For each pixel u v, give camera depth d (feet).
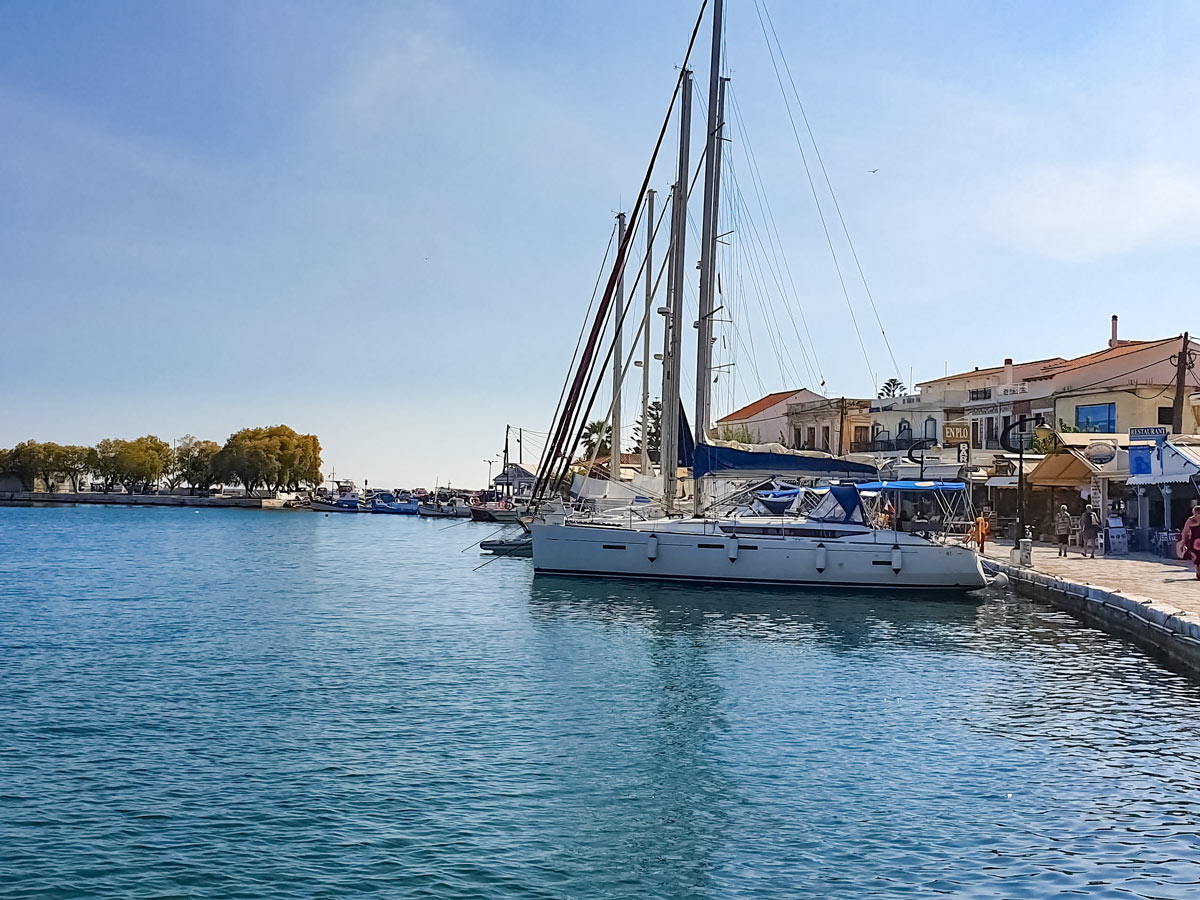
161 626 104.58
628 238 149.89
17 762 52.42
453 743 56.39
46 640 94.48
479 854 40.32
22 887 36.81
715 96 126.62
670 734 58.23
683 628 99.04
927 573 121.49
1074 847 40.83
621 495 171.22
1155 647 78.54
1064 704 64.69
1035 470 158.61
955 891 36.63
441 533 343.87
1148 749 54.34
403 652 86.58
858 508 126.72
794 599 119.24
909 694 68.33
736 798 47.09
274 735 58.13
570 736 57.88
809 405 292.20
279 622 107.34
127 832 42.42
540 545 134.21
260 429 620.90
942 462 192.13
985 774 50.37
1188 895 36.11
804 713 63.31
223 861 39.34
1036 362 250.57
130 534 326.85
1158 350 187.32
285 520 464.24
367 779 49.80
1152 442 135.95
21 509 581.53
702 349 126.82
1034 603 113.09
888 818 44.27
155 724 60.75
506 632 97.66
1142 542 141.18
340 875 38.14
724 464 119.85
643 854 40.37
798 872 38.65
